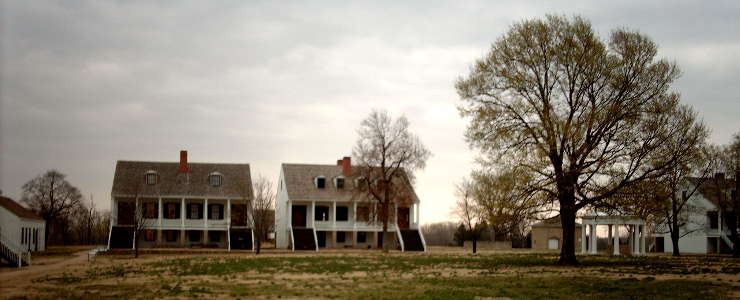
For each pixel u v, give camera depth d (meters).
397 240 79.50
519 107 41.38
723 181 74.25
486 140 41.88
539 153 39.34
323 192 81.69
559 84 41.56
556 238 91.12
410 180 73.38
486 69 42.66
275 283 30.97
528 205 40.59
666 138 40.31
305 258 55.06
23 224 70.06
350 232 82.44
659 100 41.00
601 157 40.28
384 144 72.00
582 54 40.94
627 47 41.22
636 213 41.66
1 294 26.69
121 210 77.31
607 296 25.39
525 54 42.03
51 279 33.72
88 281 32.41
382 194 74.25
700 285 29.03
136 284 30.67
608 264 44.97
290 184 81.75
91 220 115.75
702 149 51.84
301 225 82.25
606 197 40.53
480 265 44.22
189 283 31.05
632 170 40.25
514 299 24.58
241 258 55.31
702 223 82.94
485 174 41.75
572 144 39.25
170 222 77.38
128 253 65.38
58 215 98.06
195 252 67.25
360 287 28.91
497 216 41.06
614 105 39.50
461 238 101.31
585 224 67.44
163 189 78.56
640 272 37.19
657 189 40.16
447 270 39.53
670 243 88.62
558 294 26.03
